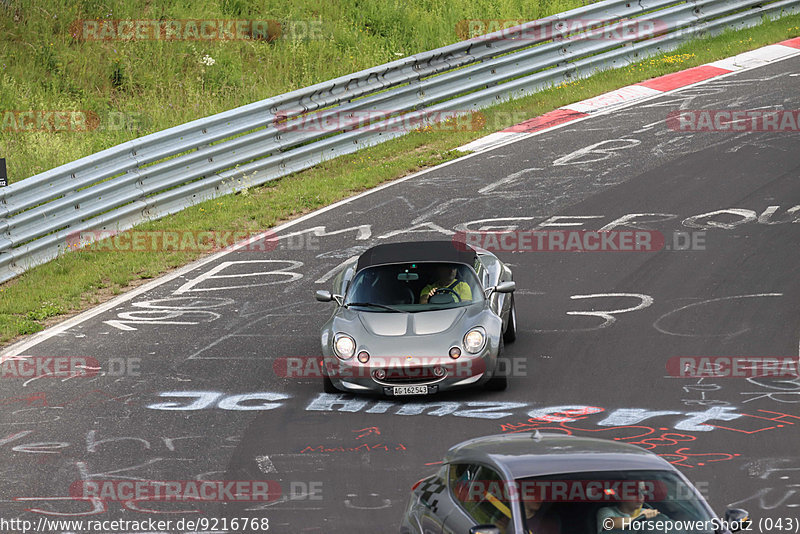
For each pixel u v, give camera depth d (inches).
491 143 3132.4
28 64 3304.6
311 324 1961.1
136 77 3432.6
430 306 1657.2
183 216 2645.2
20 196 2356.1
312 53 3718.0
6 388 1704.0
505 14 4121.6
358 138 3149.6
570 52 3585.1
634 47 3703.3
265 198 2780.5
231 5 3836.1
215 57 3587.6
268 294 2145.7
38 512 1193.4
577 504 816.3
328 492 1226.0
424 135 3233.3
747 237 2244.1
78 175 2480.3
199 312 2064.5
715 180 2623.0
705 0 3831.2
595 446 919.0
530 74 3518.7
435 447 1363.2
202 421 1508.4
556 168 2844.5
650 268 2126.0
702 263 2124.8
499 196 2669.8
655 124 3112.7
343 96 3058.6
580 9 3540.8
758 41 3777.1
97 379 1722.4
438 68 3272.6
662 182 2647.6
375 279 1711.4
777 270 2048.5
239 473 1300.4
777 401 1472.7
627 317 1878.7
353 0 4077.3
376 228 2516.0
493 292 1701.5
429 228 2481.5
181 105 3319.4
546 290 2059.5
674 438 1352.1
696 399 1497.3
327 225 2573.8
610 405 1492.4
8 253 2332.7
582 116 3272.6
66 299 2187.5
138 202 2620.6
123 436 1457.9
